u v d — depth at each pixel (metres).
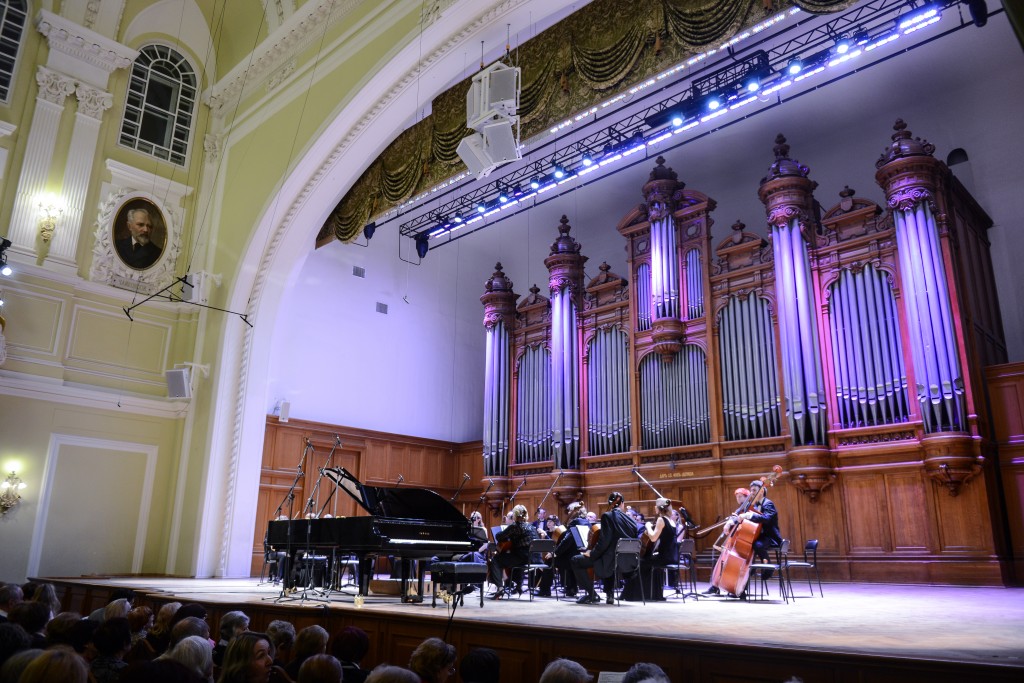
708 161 16.70
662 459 14.45
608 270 16.50
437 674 3.41
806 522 12.37
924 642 4.44
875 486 11.80
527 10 10.06
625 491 14.78
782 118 15.38
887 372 12.05
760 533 9.14
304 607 6.89
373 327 18.08
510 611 6.84
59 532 12.44
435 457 18.58
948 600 8.40
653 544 8.91
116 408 13.37
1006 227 13.29
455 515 8.60
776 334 13.38
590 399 15.88
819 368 12.59
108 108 14.08
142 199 14.32
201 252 14.70
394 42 11.62
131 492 13.38
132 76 14.65
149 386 13.90
